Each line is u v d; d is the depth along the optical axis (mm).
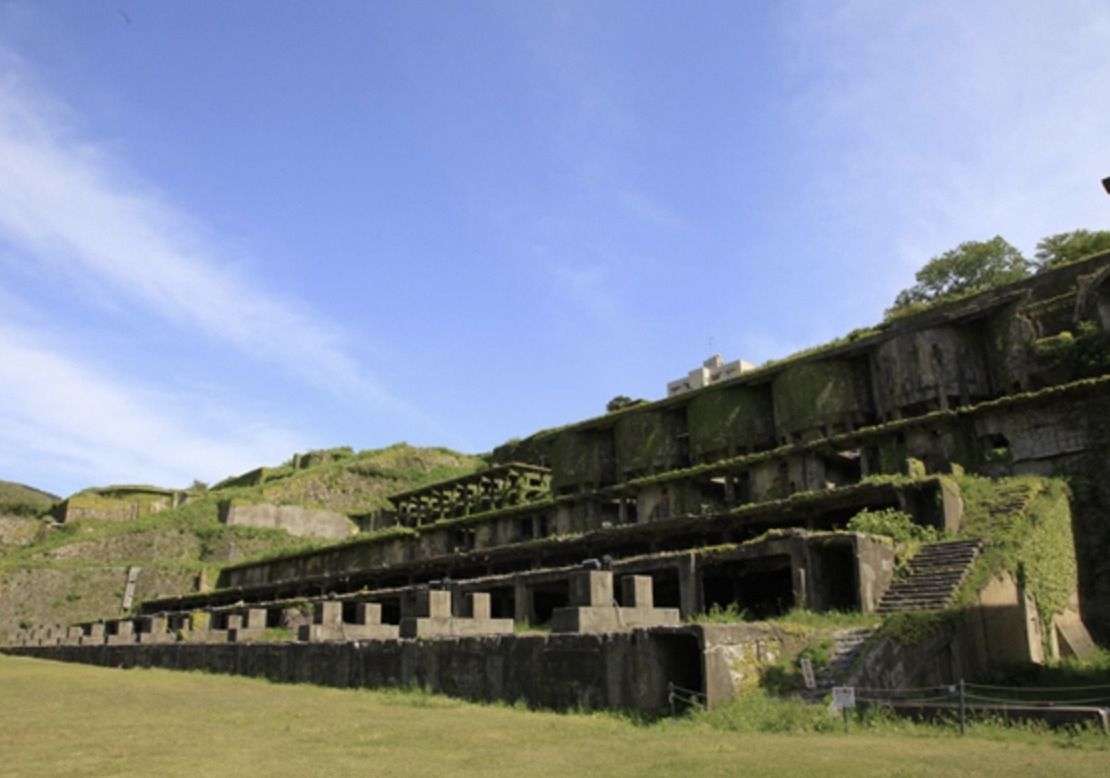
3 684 25500
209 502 86750
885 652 17438
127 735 13742
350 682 23562
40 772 10289
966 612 20484
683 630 15703
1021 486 28594
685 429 50406
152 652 36250
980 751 11359
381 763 10914
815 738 12883
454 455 102938
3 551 87625
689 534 35781
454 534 58719
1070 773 9758
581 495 49156
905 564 24484
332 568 66375
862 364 42531
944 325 38875
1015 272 57188
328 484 91062
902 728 13602
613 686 16250
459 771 10312
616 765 10648
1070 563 28266
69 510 90500
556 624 18922
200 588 75812
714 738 12945
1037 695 18688
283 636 36531
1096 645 26984
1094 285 33812
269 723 15242
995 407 33594
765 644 16797
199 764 10852
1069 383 32625
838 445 38906
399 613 48688
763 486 41750
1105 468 30078
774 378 45219
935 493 27438
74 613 73562
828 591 24953
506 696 18469
